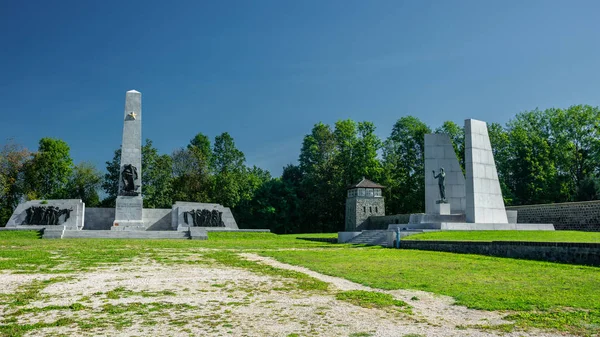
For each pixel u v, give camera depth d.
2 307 10.64
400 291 12.71
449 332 8.52
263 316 9.85
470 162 36.34
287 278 15.31
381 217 62.47
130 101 50.81
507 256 20.72
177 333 8.51
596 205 39.38
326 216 78.81
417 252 24.77
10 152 68.69
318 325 9.08
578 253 17.47
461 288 12.94
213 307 10.74
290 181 88.88
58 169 74.12
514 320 9.36
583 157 64.44
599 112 64.19
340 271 16.80
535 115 71.56
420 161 72.62
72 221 49.00
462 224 34.84
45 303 11.08
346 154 77.25
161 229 55.19
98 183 75.75
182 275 15.91
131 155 49.88
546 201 63.69
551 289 12.55
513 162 68.31
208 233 45.69
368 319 9.56
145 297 11.88
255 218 81.94
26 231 41.69
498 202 36.97
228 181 74.69
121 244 31.09
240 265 19.09
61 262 19.44
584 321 9.13
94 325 9.05
